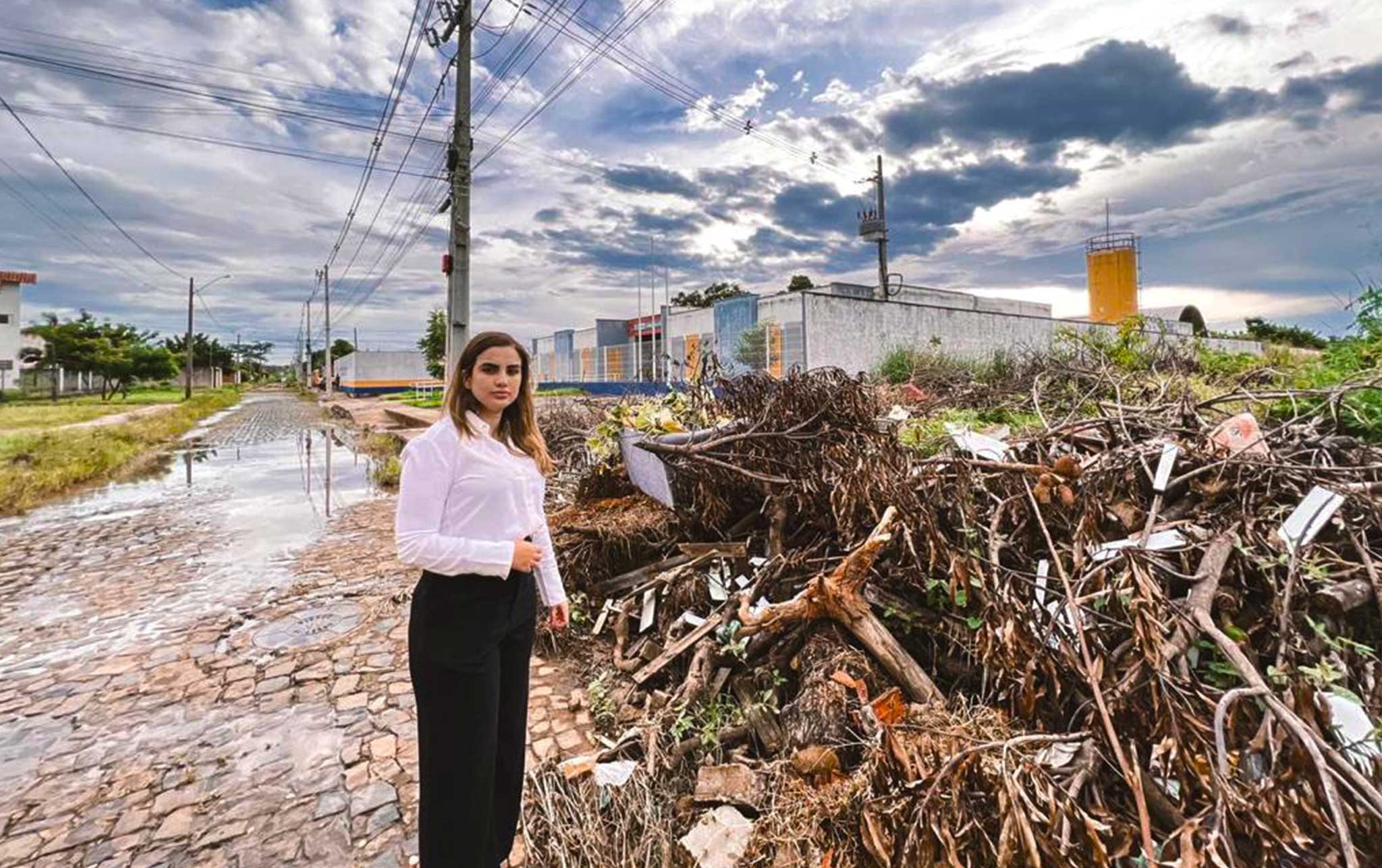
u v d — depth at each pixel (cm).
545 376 4131
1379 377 320
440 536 170
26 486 853
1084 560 221
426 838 176
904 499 256
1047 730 186
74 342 3628
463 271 1151
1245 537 215
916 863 145
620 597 359
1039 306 3647
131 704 300
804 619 253
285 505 798
